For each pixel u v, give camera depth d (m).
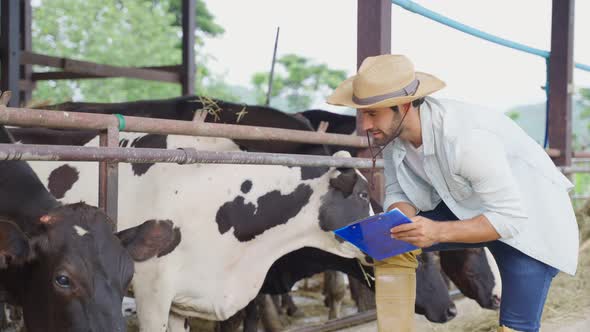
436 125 2.68
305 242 4.19
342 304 6.34
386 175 3.14
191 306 3.86
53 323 2.50
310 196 4.12
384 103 2.54
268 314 5.00
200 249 3.79
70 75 8.66
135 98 23.19
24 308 2.68
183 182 3.76
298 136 3.60
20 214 2.89
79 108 4.46
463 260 4.75
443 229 2.58
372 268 4.43
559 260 2.75
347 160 3.67
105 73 7.96
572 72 6.60
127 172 3.86
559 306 5.39
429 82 2.64
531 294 2.82
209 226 3.81
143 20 24.48
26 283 2.62
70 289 2.47
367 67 2.59
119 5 25.52
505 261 2.86
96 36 23.56
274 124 4.11
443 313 4.47
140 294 3.73
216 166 3.87
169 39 25.05
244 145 4.01
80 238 2.55
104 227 2.63
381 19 4.12
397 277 3.07
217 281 3.87
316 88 37.09
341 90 2.79
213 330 4.89
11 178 3.00
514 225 2.57
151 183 3.79
